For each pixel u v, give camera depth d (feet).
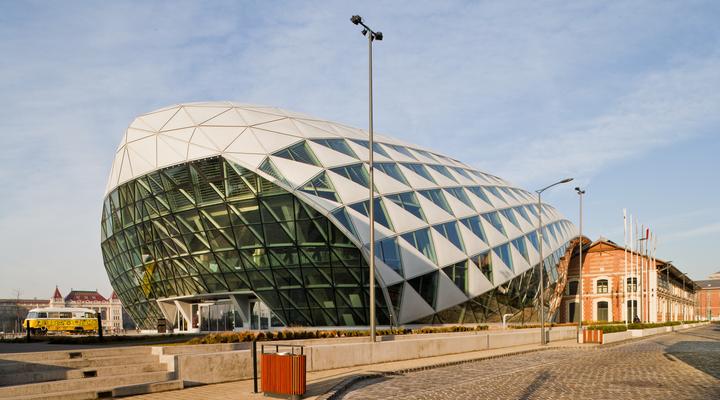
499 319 172.45
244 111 148.46
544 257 208.64
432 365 73.92
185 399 44.86
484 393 49.55
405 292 135.95
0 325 495.82
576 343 134.51
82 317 226.79
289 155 134.00
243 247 136.36
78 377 48.88
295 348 66.18
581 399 45.88
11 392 42.04
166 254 150.92
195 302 164.25
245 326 149.28
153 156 139.13
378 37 81.76
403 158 164.96
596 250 291.79
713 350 111.55
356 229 128.26
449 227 153.38
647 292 268.00
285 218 129.70
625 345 135.03
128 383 49.11
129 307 188.24
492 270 162.81
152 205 144.25
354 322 137.08
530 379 60.34
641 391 50.47
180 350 61.52
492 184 200.03
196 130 138.72
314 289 135.64
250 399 45.16
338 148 145.48
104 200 165.58
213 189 133.90
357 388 53.67
